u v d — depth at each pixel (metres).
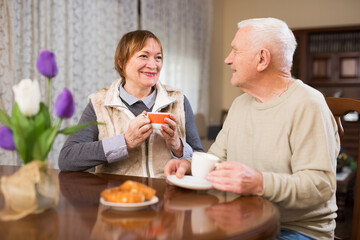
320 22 6.10
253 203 0.97
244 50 1.26
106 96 1.68
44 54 0.85
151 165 1.61
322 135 1.17
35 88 0.79
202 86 6.16
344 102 1.55
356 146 5.67
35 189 0.81
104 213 0.86
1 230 0.74
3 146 0.81
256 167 1.31
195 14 5.88
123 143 1.39
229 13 6.70
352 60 5.91
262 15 6.46
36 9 2.88
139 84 1.68
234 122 1.43
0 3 2.49
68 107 0.83
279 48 1.24
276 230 0.83
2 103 2.52
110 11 3.82
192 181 1.11
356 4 5.91
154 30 4.69
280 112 1.26
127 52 1.65
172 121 1.43
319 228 1.25
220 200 0.99
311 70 6.09
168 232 0.74
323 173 1.14
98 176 1.29
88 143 1.43
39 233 0.73
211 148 1.54
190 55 5.73
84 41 3.46
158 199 0.96
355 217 1.44
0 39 2.51
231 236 0.73
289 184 1.07
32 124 0.81
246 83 1.30
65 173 1.36
